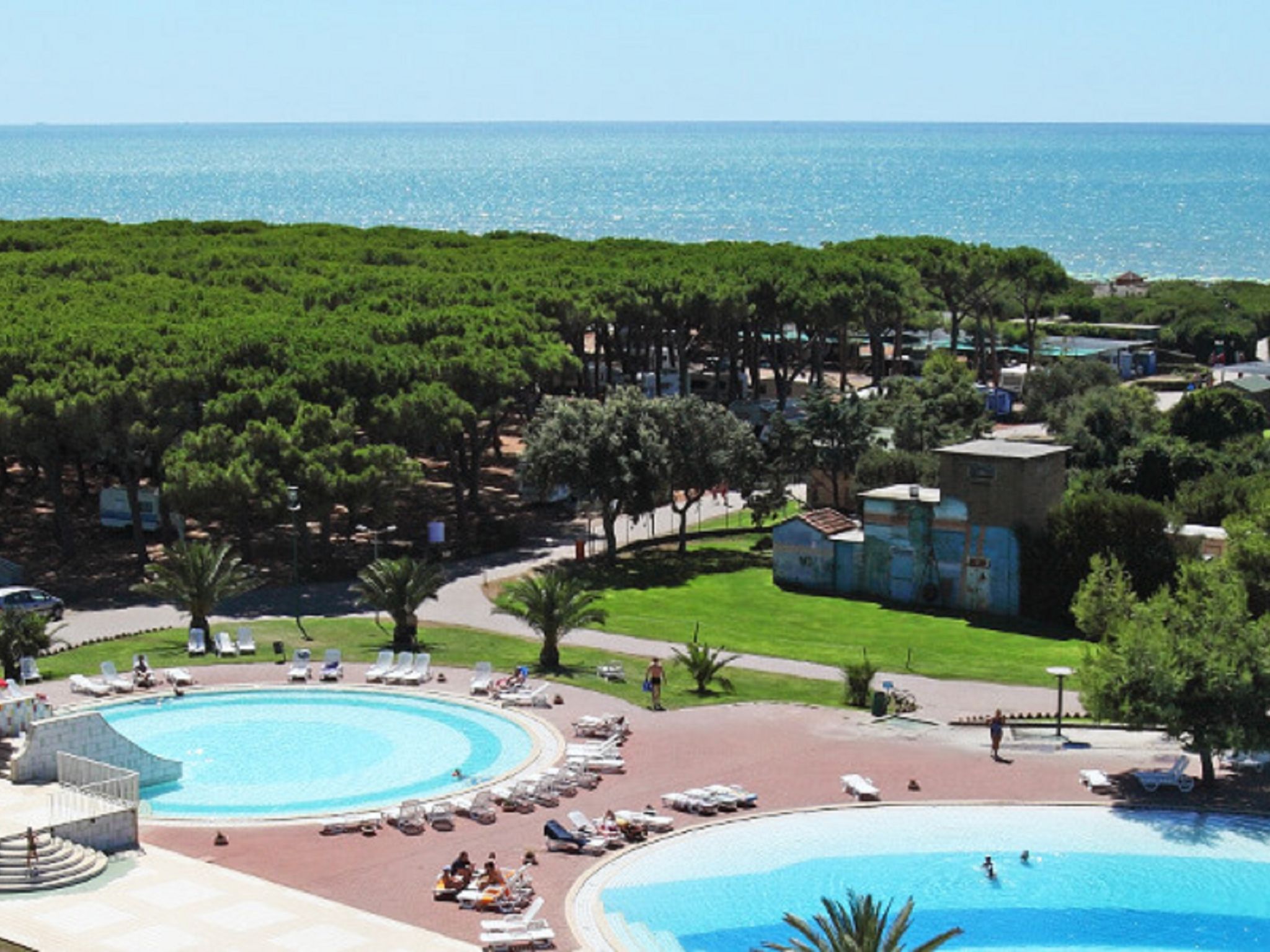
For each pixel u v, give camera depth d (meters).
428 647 81.75
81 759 57.88
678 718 69.38
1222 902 50.47
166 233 198.00
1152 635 59.91
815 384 155.75
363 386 102.06
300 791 59.81
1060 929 48.38
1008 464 92.69
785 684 76.06
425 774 61.88
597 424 104.50
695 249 180.00
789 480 125.06
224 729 67.75
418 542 109.38
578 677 75.94
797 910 49.09
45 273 152.00
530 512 121.31
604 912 48.38
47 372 100.06
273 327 112.38
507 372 110.12
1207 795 60.22
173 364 100.12
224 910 47.88
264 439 94.50
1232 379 180.75
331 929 46.38
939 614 94.75
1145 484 118.81
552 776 58.81
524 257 168.88
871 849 54.34
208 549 81.06
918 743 66.38
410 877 50.84
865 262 161.75
